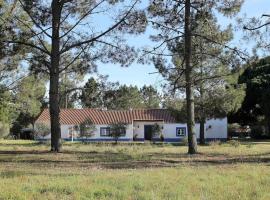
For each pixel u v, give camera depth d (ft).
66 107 264.11
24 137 264.52
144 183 43.65
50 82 96.78
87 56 96.89
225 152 99.09
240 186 42.32
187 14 90.12
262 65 93.25
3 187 41.34
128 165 68.23
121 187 41.19
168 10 91.04
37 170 60.23
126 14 93.30
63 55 102.17
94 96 101.35
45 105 250.78
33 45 93.45
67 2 95.45
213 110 164.04
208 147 127.03
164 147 131.54
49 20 94.32
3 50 93.91
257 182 45.21
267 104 233.96
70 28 97.55
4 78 155.53
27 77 157.99
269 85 234.99
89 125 202.80
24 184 43.29
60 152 95.86
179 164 69.72
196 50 94.38
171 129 239.50
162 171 55.42
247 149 113.80
